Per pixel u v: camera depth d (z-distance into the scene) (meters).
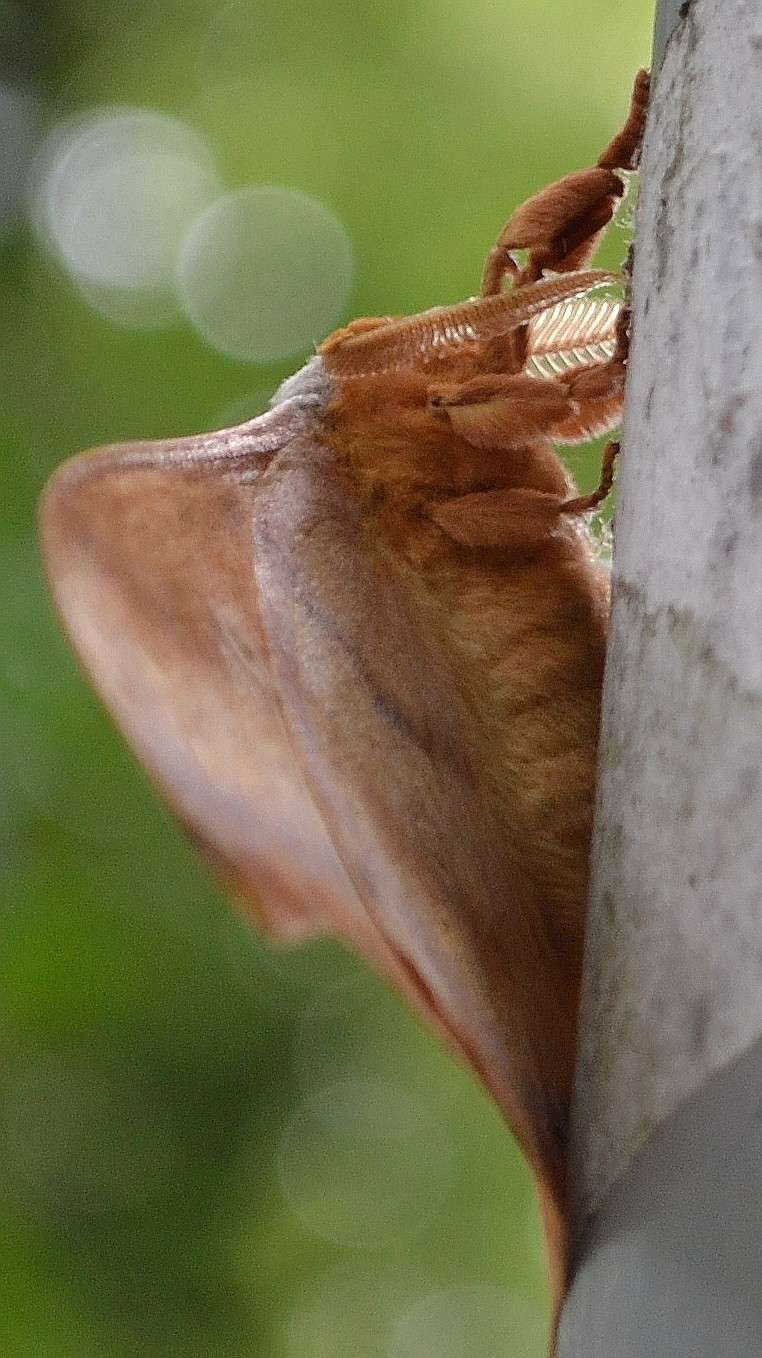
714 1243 0.25
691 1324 0.25
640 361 0.27
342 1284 0.63
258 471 0.30
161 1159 0.61
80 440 0.69
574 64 0.68
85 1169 0.59
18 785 0.62
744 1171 0.25
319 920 0.30
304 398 0.30
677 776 0.26
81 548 0.31
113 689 0.31
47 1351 0.56
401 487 0.29
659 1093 0.26
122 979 0.60
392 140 0.69
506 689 0.29
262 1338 0.61
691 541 0.26
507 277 0.31
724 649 0.26
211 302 0.70
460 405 0.29
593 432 0.30
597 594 0.29
